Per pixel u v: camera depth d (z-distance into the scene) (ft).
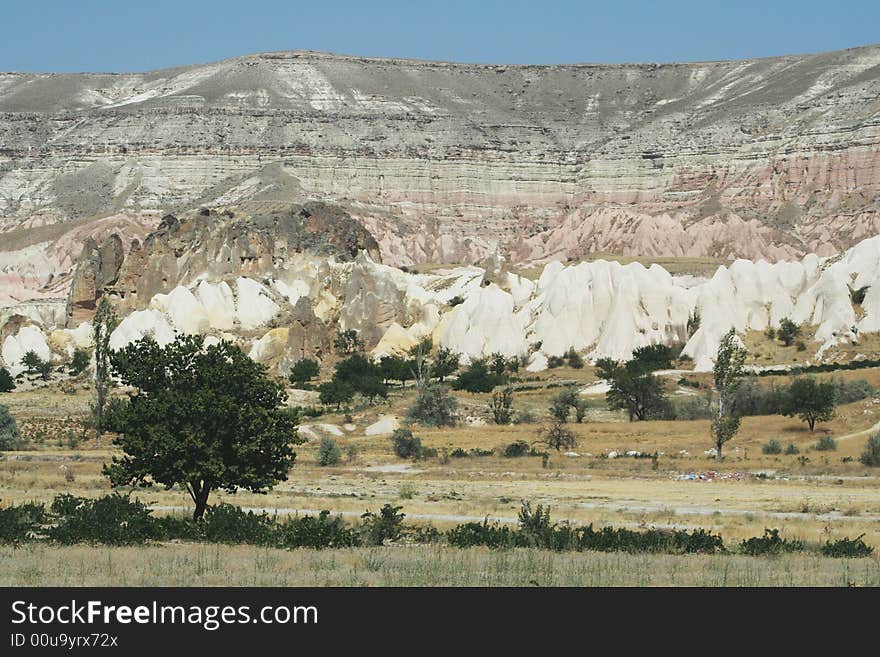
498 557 256.73
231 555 262.26
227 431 331.16
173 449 326.65
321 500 398.42
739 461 568.41
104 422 338.13
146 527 289.12
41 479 451.12
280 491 435.53
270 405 342.23
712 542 287.89
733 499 416.05
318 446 655.35
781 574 246.27
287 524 298.97
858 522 353.31
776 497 423.64
